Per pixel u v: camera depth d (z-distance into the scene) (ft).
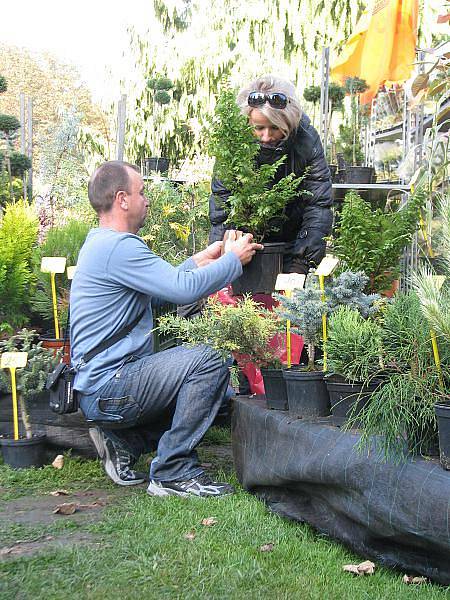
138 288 11.28
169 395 11.37
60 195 29.53
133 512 10.36
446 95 15.23
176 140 43.50
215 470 12.73
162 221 23.06
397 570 8.24
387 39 24.34
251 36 49.73
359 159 26.23
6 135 25.14
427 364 8.15
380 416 8.08
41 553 8.70
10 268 15.64
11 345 13.48
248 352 10.71
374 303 9.87
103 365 11.44
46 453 13.33
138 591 7.75
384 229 10.90
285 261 13.46
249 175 11.98
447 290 8.18
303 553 8.79
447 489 7.15
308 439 9.14
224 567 8.30
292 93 12.90
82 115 36.99
